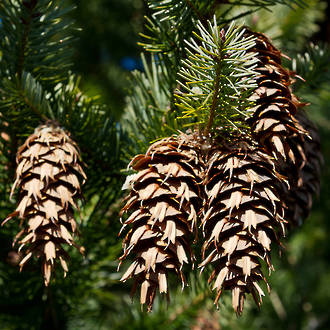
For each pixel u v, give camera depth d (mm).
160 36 605
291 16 749
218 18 594
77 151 591
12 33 603
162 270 536
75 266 655
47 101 597
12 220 643
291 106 551
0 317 654
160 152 547
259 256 533
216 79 544
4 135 622
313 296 1309
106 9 1117
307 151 588
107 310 739
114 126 627
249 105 551
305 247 1252
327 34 799
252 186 536
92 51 1174
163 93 624
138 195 545
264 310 1149
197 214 545
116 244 660
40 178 564
